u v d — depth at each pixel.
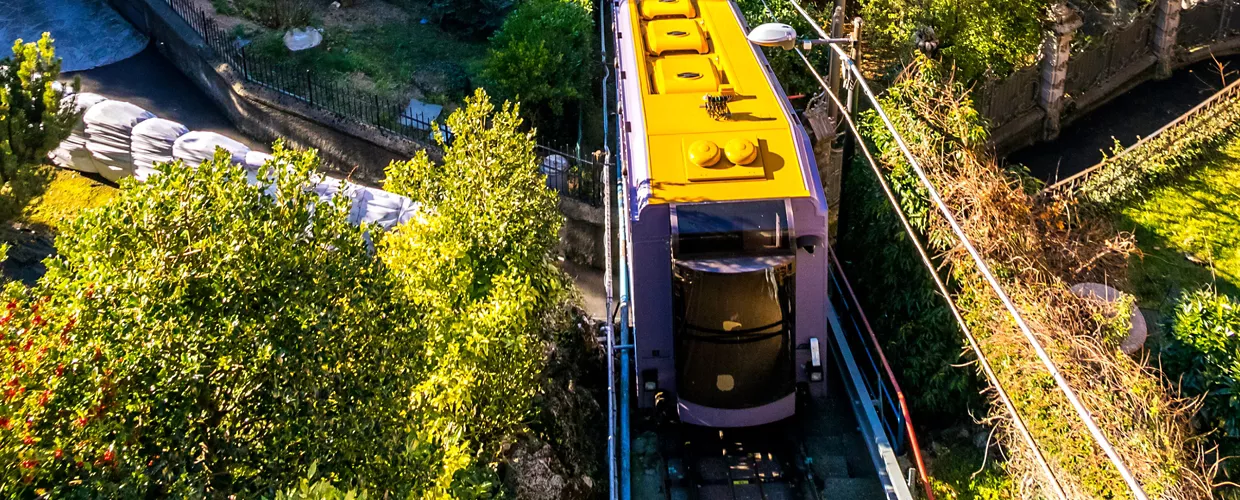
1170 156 22.53
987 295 12.66
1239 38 30.19
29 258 17.77
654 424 14.36
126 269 8.37
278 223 9.09
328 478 8.87
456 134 14.12
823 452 13.68
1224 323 12.86
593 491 13.43
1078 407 7.83
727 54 15.62
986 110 24.55
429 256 12.19
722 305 12.46
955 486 13.14
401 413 10.01
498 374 11.28
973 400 13.59
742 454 13.68
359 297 9.46
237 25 25.58
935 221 13.66
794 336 12.92
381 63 24.55
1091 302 12.80
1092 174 22.22
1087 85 27.72
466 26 26.05
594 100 24.70
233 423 8.70
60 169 21.45
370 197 18.30
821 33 14.12
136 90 25.36
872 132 15.27
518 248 13.05
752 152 12.84
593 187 19.92
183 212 8.59
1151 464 10.55
